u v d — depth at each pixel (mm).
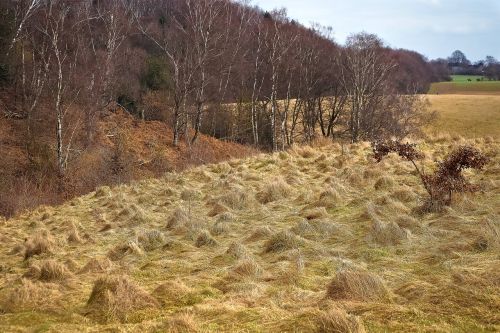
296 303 5301
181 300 5758
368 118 40125
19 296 6191
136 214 11930
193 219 10383
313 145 21438
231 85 41094
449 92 79062
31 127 26438
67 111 27250
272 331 4414
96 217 13664
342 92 42938
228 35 35938
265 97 40531
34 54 30438
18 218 16672
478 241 6477
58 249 10094
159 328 4746
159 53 41281
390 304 4711
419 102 45344
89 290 6539
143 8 49938
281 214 10297
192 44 34875
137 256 8562
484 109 55656
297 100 40719
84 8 33906
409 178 11633
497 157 13055
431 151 15695
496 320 4148
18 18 31031
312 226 8555
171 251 8625
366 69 40812
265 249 7832
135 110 37062
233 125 40688
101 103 30750
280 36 37219
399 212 8836
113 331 4840
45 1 29766
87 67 30031
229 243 8742
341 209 9781
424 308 4547
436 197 8797
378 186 10906
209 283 6477
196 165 28109
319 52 41375
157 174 26078
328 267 6695
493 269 5262
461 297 4613
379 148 10227
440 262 6137
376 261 6688
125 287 5723
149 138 32031
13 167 23250
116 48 32938
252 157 19906
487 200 8836
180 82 35250
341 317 4223
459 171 8977
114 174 24000
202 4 33344
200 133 36562
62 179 22844
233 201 11562
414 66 66125
